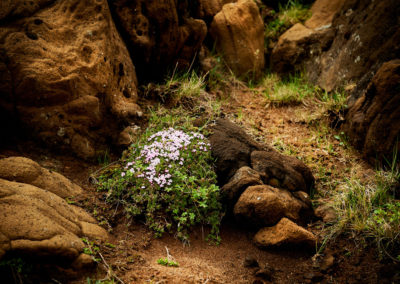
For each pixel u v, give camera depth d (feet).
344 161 14.70
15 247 7.10
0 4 11.75
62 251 7.70
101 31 13.38
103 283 8.07
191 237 10.80
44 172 10.37
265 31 24.00
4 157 10.61
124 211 10.79
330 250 10.68
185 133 13.08
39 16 12.33
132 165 11.96
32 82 11.25
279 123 17.29
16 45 11.44
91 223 9.88
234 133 13.53
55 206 9.14
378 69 15.67
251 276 9.61
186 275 8.98
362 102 15.25
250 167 12.46
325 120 16.93
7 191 8.26
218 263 9.96
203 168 11.99
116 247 9.51
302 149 15.47
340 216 11.60
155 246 10.13
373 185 12.59
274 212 10.91
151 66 16.94
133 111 14.25
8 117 11.46
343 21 19.66
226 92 19.48
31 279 7.24
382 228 10.66
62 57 12.04
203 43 21.99
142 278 8.58
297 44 21.62
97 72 12.81
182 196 11.20
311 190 13.24
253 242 10.93
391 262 9.86
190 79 17.34
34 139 11.76
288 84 20.66
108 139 13.42
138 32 15.58
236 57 21.38
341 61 18.52
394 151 13.16
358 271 9.82
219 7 22.24
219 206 11.37
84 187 11.36
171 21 16.15
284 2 25.12
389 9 16.40
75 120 12.32
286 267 10.16
